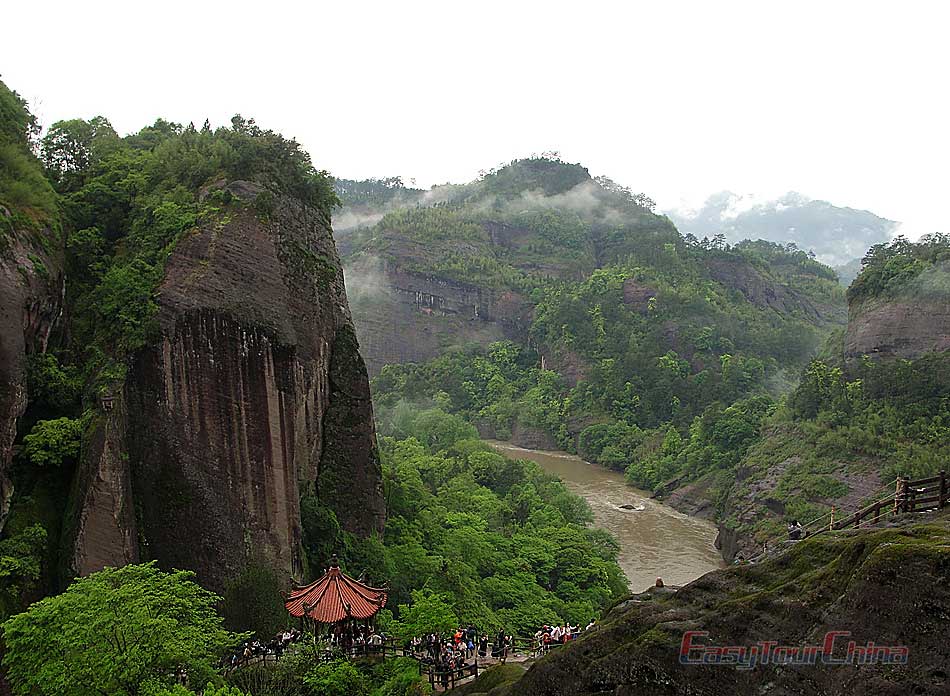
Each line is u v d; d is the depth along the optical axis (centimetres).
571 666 1523
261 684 2488
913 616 1113
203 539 3334
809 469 7212
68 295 3550
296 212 4253
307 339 4041
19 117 3947
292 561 3578
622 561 6838
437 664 2617
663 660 1364
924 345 7850
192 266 3447
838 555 1316
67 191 4109
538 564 5600
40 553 2920
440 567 4575
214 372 3425
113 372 3231
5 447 2905
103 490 3017
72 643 2067
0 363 2886
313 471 4147
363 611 2758
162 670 2216
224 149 4066
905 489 1819
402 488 5612
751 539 6756
